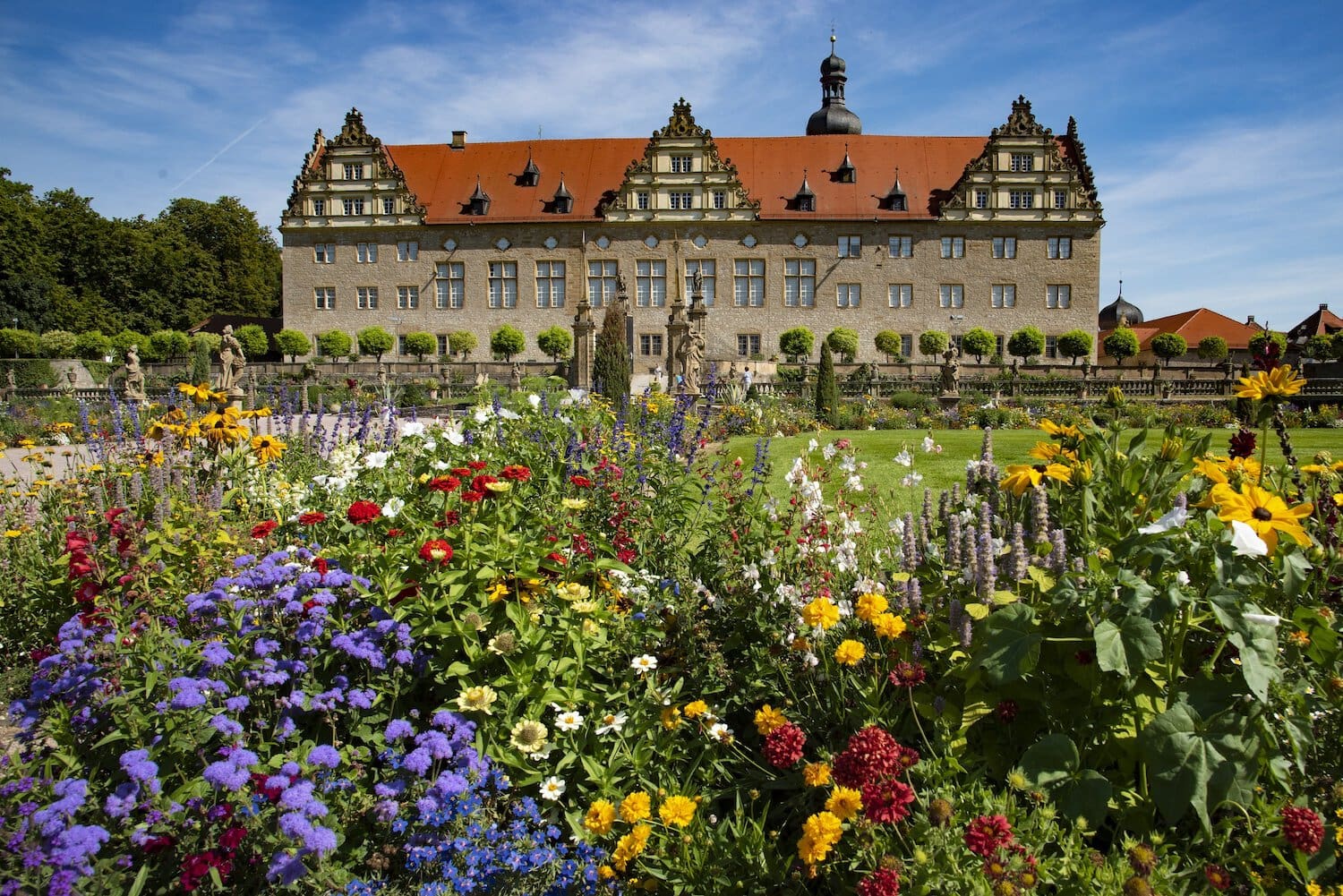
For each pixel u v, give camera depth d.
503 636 3.79
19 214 63.50
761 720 3.08
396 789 3.21
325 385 39.84
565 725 3.58
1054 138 58.16
